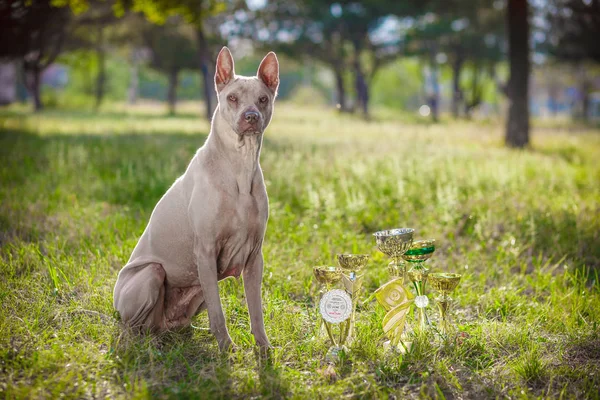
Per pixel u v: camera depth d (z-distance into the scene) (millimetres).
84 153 11805
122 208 8273
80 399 3414
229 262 4211
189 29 38062
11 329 4180
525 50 18000
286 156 11828
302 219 7855
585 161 14594
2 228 6926
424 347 4152
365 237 7363
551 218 7953
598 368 4035
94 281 5359
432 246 4426
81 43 40000
